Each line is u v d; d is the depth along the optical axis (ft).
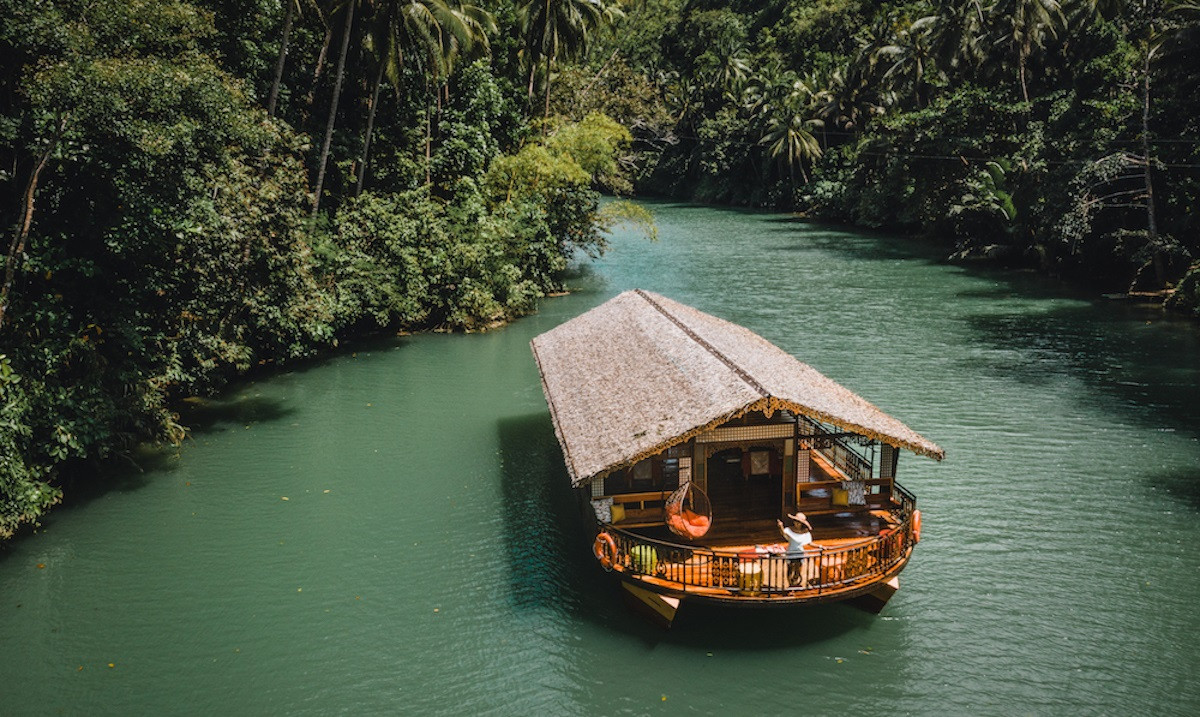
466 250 121.80
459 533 61.46
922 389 91.15
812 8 333.01
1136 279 134.82
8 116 60.64
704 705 43.09
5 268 59.21
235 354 84.94
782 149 285.64
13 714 42.78
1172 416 81.97
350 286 109.81
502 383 96.58
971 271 169.78
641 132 337.72
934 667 45.75
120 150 62.28
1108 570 54.95
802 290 150.30
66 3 62.28
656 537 51.49
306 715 42.80
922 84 224.33
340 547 59.52
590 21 162.81
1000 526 60.80
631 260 188.55
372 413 86.79
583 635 48.98
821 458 63.05
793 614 50.67
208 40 98.22
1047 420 81.46
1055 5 181.27
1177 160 130.62
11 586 54.60
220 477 71.10
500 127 158.10
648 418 52.49
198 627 50.24
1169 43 125.59
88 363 64.95
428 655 47.39
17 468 56.70
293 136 97.81
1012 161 176.65
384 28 110.73
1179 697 43.19
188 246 72.90
